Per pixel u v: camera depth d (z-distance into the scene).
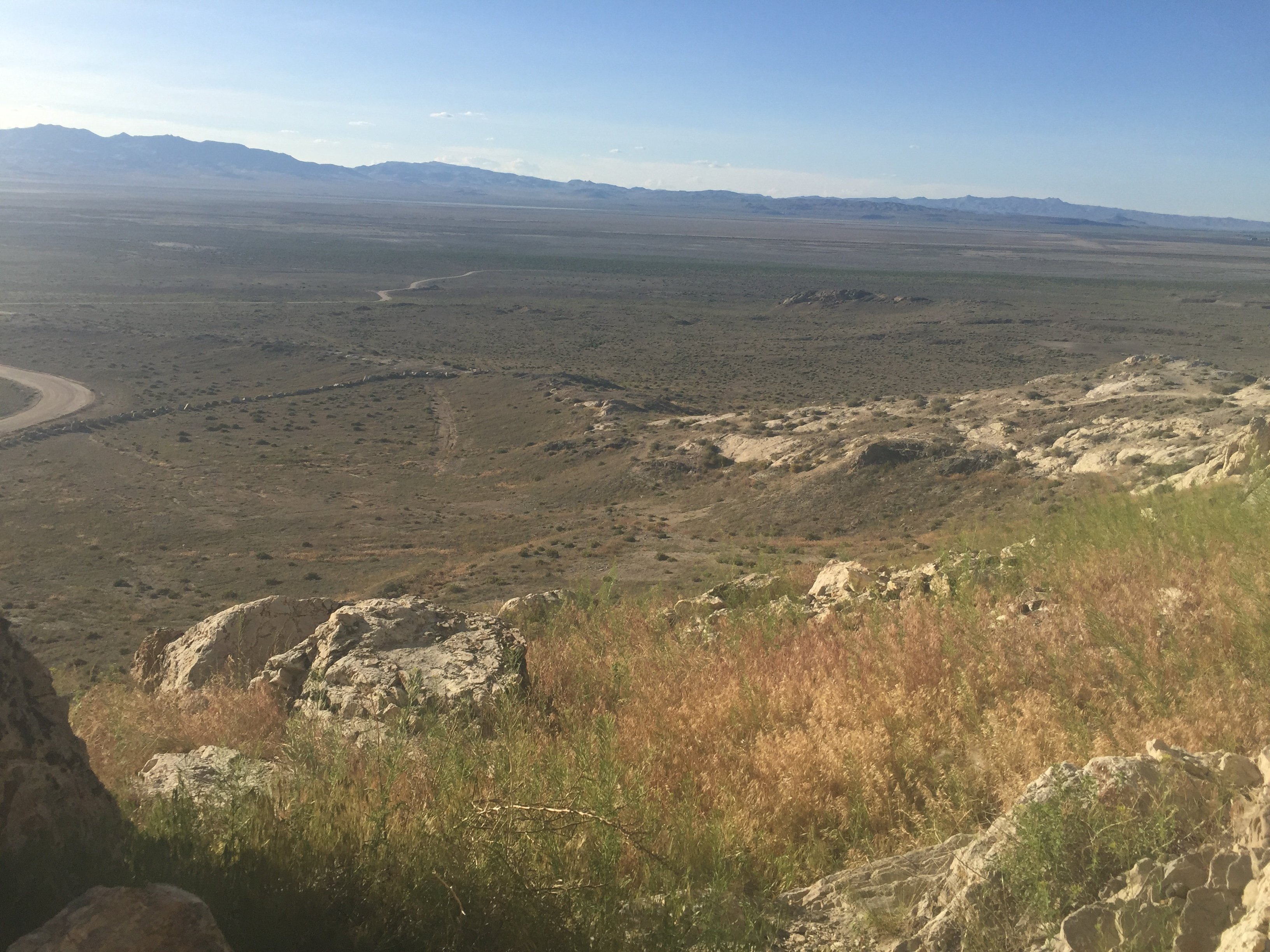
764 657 8.01
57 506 80.44
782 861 4.49
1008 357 171.62
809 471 74.44
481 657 7.96
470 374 140.62
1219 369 84.62
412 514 79.94
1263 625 6.07
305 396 131.25
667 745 6.05
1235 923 2.95
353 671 7.61
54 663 44.16
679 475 83.44
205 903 3.14
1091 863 3.45
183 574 63.38
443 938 3.52
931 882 4.02
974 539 12.66
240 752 6.65
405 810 4.59
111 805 4.16
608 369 159.62
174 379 139.62
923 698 6.28
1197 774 3.79
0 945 3.19
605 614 10.99
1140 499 13.73
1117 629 6.76
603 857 3.92
